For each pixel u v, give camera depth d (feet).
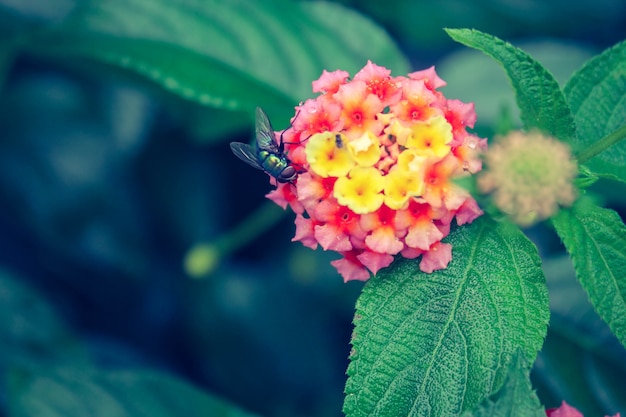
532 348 0.68
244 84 0.87
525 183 0.68
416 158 0.67
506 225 0.70
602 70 0.73
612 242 0.69
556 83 0.70
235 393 1.01
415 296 0.69
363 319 0.69
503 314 0.69
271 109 0.87
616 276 0.69
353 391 0.68
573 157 0.71
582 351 0.88
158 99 0.98
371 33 0.89
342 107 0.69
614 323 0.68
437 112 0.69
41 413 0.85
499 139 0.71
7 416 0.92
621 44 0.73
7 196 1.01
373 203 0.67
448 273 0.70
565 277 0.90
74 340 0.97
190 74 0.86
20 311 0.97
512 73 0.70
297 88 0.88
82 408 0.85
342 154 0.68
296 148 0.70
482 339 0.69
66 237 1.01
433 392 0.68
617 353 0.88
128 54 0.86
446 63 0.99
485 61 0.96
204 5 0.87
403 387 0.68
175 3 0.87
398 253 0.70
